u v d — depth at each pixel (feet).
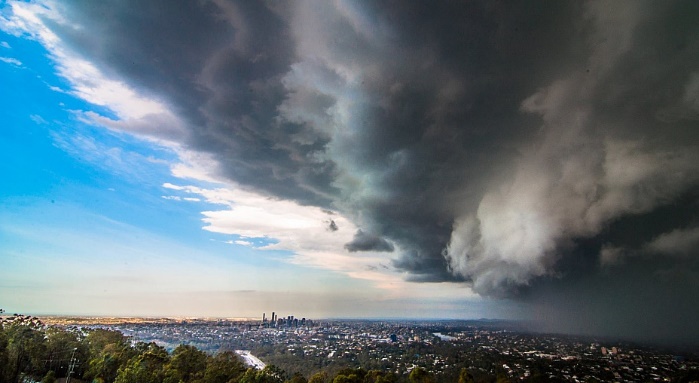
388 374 254.27
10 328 275.80
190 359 278.46
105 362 276.21
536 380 257.75
